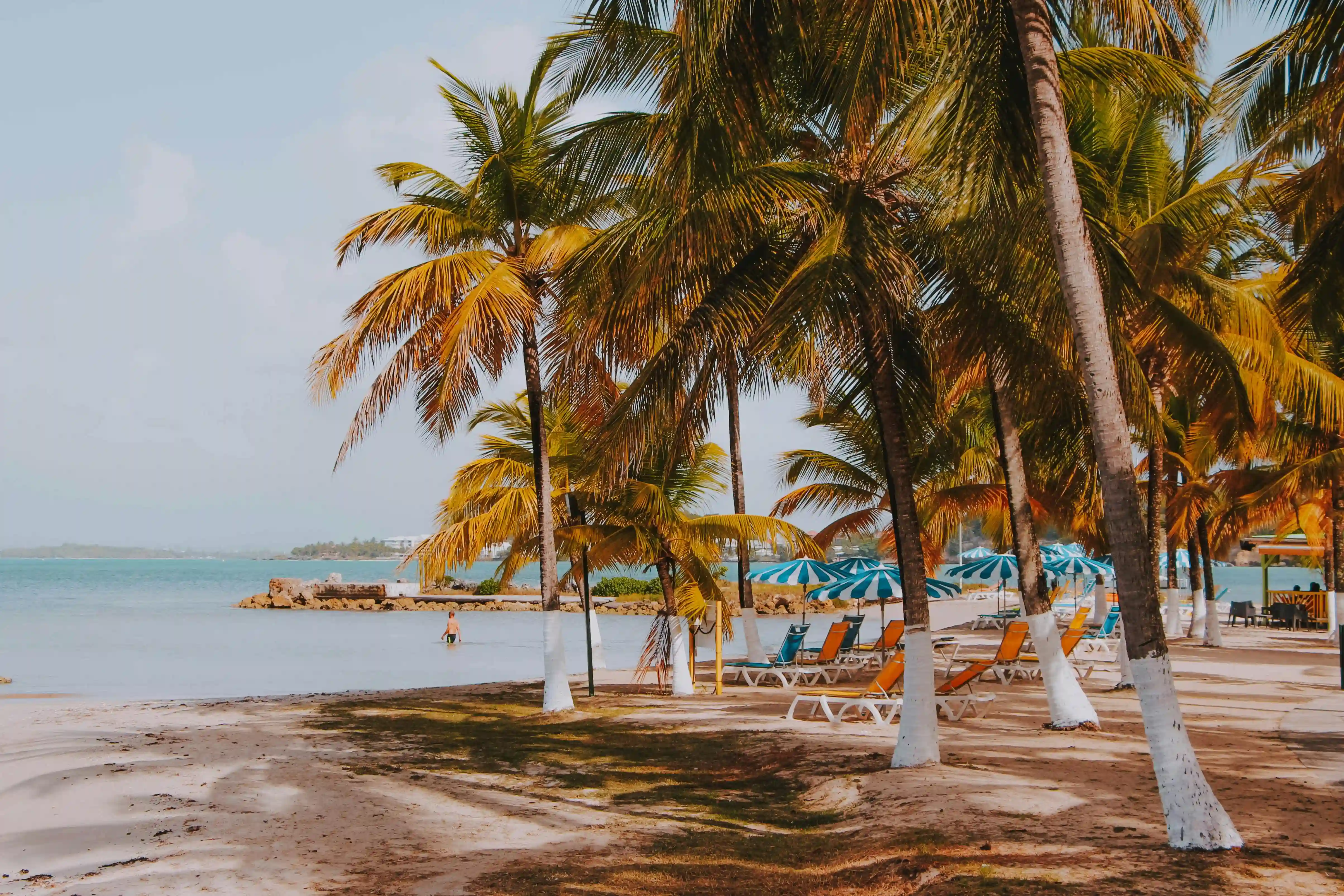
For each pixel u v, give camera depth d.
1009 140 8.93
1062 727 12.35
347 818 8.90
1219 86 11.45
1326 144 11.29
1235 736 11.48
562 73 10.49
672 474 17.72
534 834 8.30
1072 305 6.89
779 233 10.37
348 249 14.55
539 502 16.16
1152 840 6.72
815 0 8.87
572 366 14.07
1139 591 6.70
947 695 14.15
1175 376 16.84
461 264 14.41
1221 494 29.56
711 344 10.04
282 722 15.17
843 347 9.96
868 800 8.68
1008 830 7.17
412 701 17.91
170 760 11.80
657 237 10.57
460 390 15.85
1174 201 15.84
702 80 8.74
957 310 10.20
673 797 9.69
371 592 67.25
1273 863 6.07
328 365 14.09
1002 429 12.91
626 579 63.66
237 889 6.83
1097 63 10.76
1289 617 34.09
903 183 10.17
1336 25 9.76
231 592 86.50
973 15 8.20
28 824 8.77
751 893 6.52
